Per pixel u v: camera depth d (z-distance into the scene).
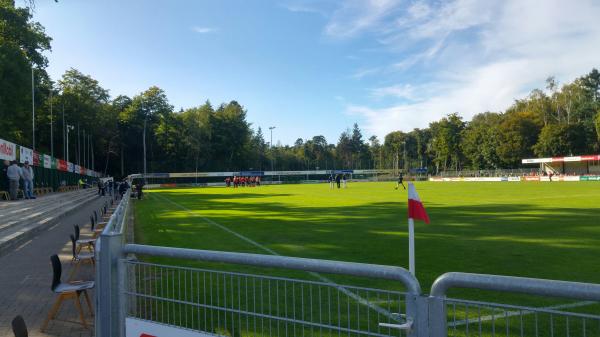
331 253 10.29
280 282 6.90
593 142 77.56
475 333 4.58
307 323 2.99
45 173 36.94
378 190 44.22
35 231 14.96
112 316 3.74
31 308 6.66
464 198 27.48
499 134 85.44
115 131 91.44
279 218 18.66
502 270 8.09
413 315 2.50
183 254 3.42
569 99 87.44
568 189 37.19
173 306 3.75
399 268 2.57
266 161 116.88
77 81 85.94
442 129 104.62
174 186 79.75
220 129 104.44
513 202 23.44
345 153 140.88
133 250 3.70
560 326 4.84
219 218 19.20
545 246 10.47
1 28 41.78
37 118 72.31
